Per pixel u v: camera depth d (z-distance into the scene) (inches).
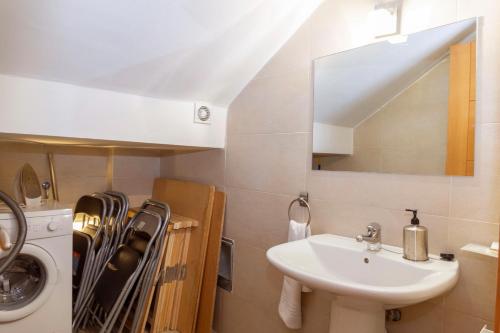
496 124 42.1
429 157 47.9
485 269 42.6
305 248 52.8
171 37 56.6
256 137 73.0
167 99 71.2
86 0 45.6
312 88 62.6
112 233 81.2
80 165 95.8
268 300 69.8
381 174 52.8
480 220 43.1
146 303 70.8
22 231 59.0
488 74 42.9
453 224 45.4
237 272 76.9
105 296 72.1
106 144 78.5
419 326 48.1
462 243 44.6
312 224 61.9
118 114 64.4
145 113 68.1
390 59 52.2
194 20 54.9
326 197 59.9
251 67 71.4
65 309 66.6
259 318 71.6
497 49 42.3
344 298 45.1
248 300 74.1
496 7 42.4
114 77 60.4
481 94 43.4
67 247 67.1
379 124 53.3
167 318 76.5
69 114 58.3
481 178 43.1
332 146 59.2
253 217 73.3
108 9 47.9
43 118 55.5
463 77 44.9
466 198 44.4
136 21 51.4
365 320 44.3
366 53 55.1
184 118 74.2
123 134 65.1
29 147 86.9
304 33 64.3
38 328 63.5
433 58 47.8
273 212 69.1
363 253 48.4
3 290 62.6
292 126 65.8
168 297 76.5
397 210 51.0
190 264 78.3
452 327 45.3
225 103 79.6
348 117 57.1
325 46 60.8
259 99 72.7
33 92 54.4
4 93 51.6
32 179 72.8
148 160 107.3
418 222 46.2
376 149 53.6
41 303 63.3
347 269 49.8
